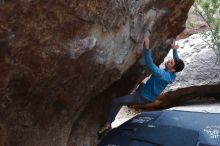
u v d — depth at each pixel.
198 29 10.65
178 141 4.86
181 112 6.07
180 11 5.26
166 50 5.88
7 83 2.98
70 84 3.64
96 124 5.07
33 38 2.84
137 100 4.86
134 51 4.39
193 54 8.87
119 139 5.12
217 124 5.39
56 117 3.87
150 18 4.41
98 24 3.30
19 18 2.59
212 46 8.62
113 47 3.77
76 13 2.96
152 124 5.53
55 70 3.30
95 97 4.60
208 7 8.45
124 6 3.52
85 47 3.32
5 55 2.76
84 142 4.78
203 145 4.81
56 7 2.77
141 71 5.34
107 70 3.98
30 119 3.54
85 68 3.60
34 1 2.57
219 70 8.24
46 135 3.81
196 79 8.33
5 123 3.29
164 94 8.49
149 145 4.83
